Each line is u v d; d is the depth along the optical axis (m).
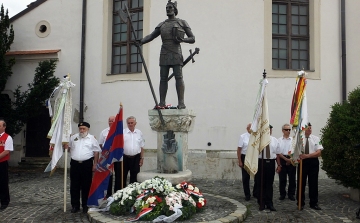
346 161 7.30
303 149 7.12
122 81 12.09
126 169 7.82
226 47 11.26
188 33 6.73
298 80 7.27
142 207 5.66
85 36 13.02
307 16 12.01
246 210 6.38
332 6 11.75
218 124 11.12
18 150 13.57
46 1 13.71
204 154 10.91
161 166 6.58
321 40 11.61
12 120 12.38
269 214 6.61
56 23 13.55
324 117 11.39
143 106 11.74
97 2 12.84
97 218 5.77
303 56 11.96
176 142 6.53
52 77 13.07
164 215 5.52
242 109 11.12
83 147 6.73
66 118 6.91
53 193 8.64
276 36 11.80
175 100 11.26
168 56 6.65
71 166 6.75
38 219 6.25
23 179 10.72
